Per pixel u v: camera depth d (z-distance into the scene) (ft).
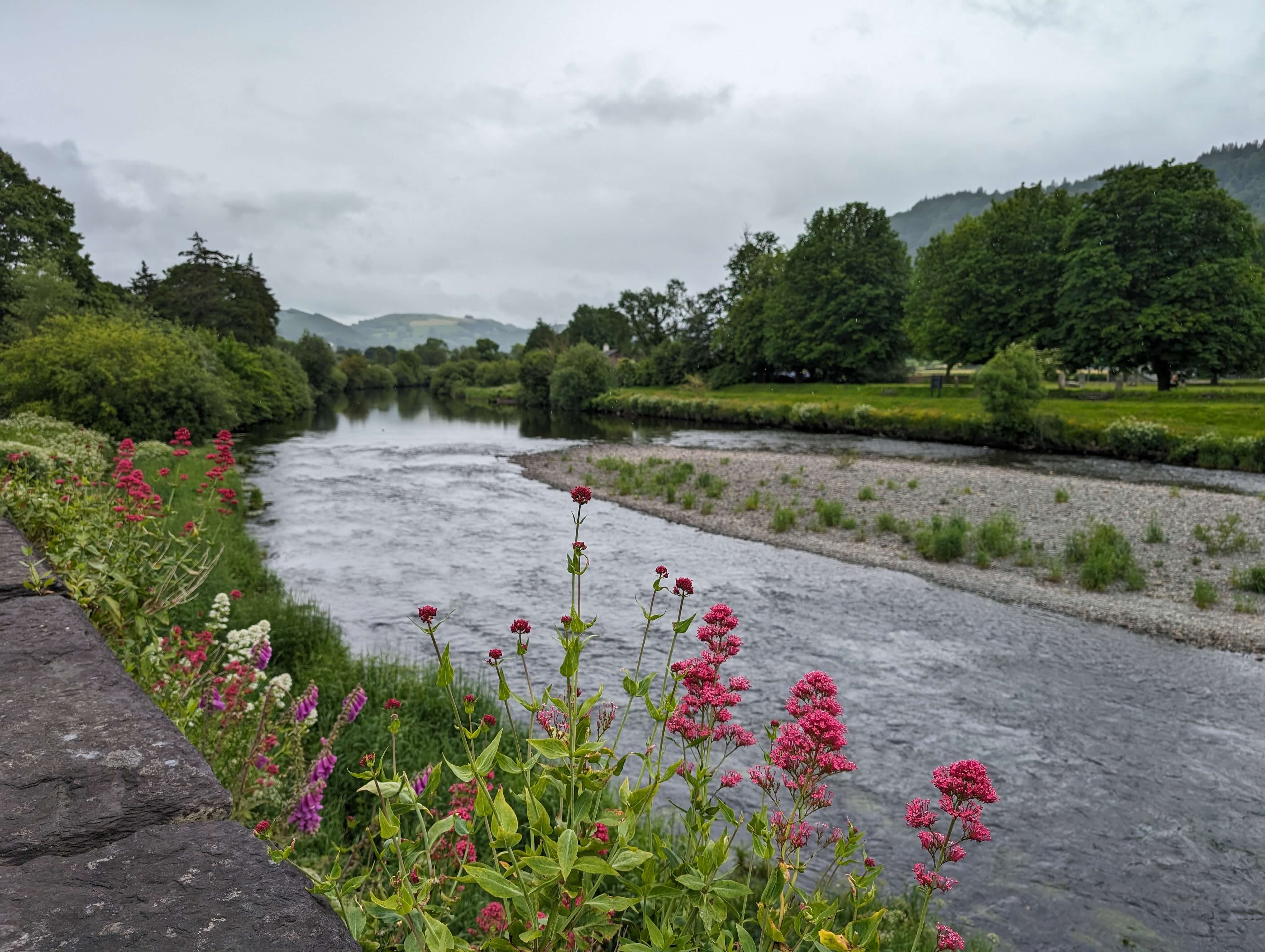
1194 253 133.69
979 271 162.91
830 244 206.90
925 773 25.76
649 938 5.68
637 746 25.96
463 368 404.16
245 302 240.94
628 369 293.84
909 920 16.83
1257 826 22.82
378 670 26.61
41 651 7.81
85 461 37.76
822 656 36.88
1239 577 47.73
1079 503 68.80
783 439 145.89
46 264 140.67
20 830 4.70
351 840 14.90
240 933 4.03
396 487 91.40
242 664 14.12
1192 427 103.14
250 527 65.46
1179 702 31.73
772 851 6.65
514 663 34.12
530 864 5.05
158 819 5.02
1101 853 21.44
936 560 56.03
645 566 55.01
